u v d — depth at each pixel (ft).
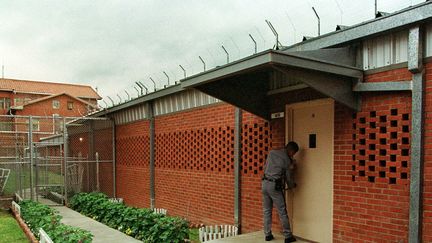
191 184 32.81
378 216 17.63
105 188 52.03
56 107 167.73
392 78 17.19
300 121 22.71
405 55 16.71
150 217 26.53
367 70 18.24
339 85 18.24
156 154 39.22
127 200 45.62
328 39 19.66
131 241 25.58
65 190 45.60
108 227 31.07
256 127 25.84
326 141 20.88
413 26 15.92
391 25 16.44
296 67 16.83
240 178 26.84
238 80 23.56
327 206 20.67
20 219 35.37
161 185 37.99
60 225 25.20
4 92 179.11
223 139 28.84
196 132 32.30
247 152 26.43
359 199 18.57
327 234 20.59
